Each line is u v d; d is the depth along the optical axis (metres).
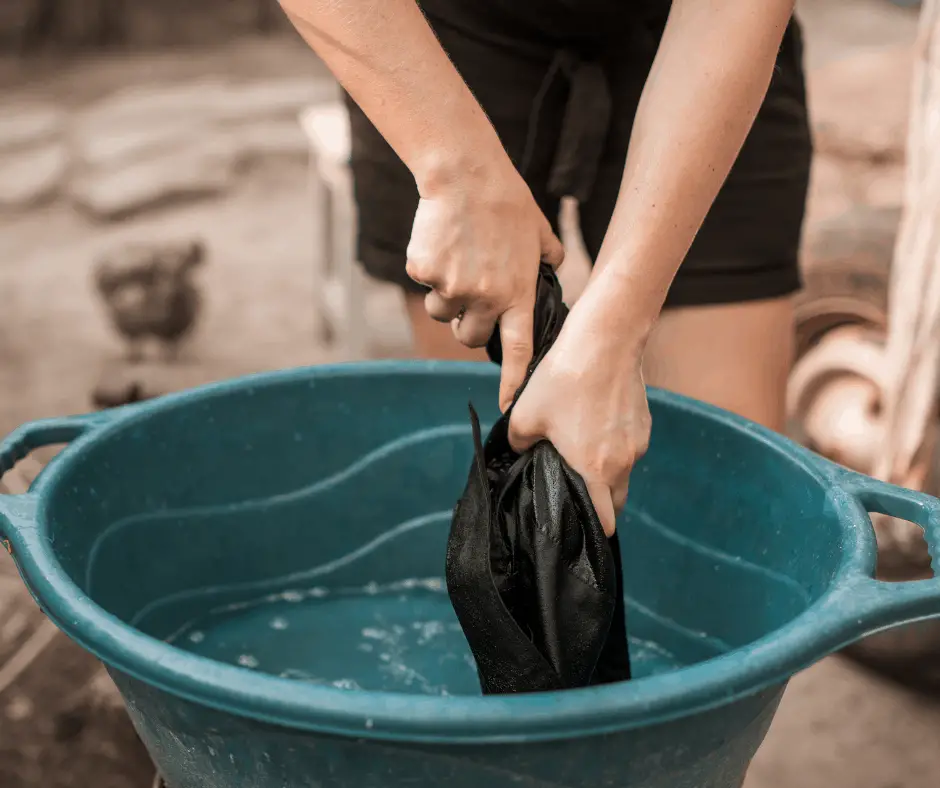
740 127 0.79
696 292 1.12
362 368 1.06
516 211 0.78
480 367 1.05
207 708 0.66
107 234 3.07
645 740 0.65
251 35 4.37
